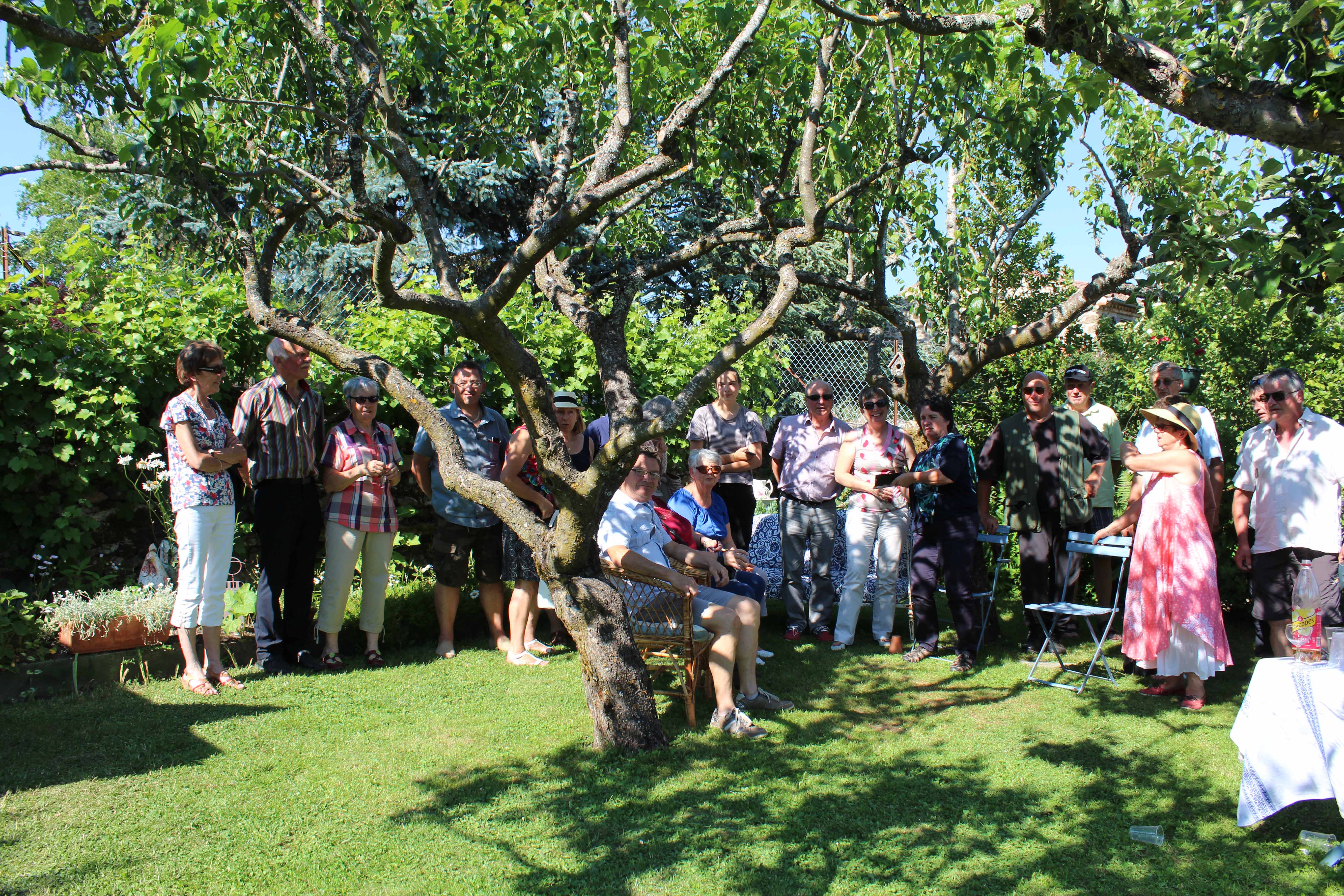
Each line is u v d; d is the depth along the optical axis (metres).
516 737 4.19
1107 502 6.20
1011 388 9.45
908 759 4.03
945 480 5.67
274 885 2.81
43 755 3.82
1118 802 3.59
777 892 2.83
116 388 5.96
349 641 5.84
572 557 4.03
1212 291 7.69
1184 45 3.25
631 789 3.63
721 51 5.88
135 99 3.50
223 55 4.71
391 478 5.41
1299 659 3.38
